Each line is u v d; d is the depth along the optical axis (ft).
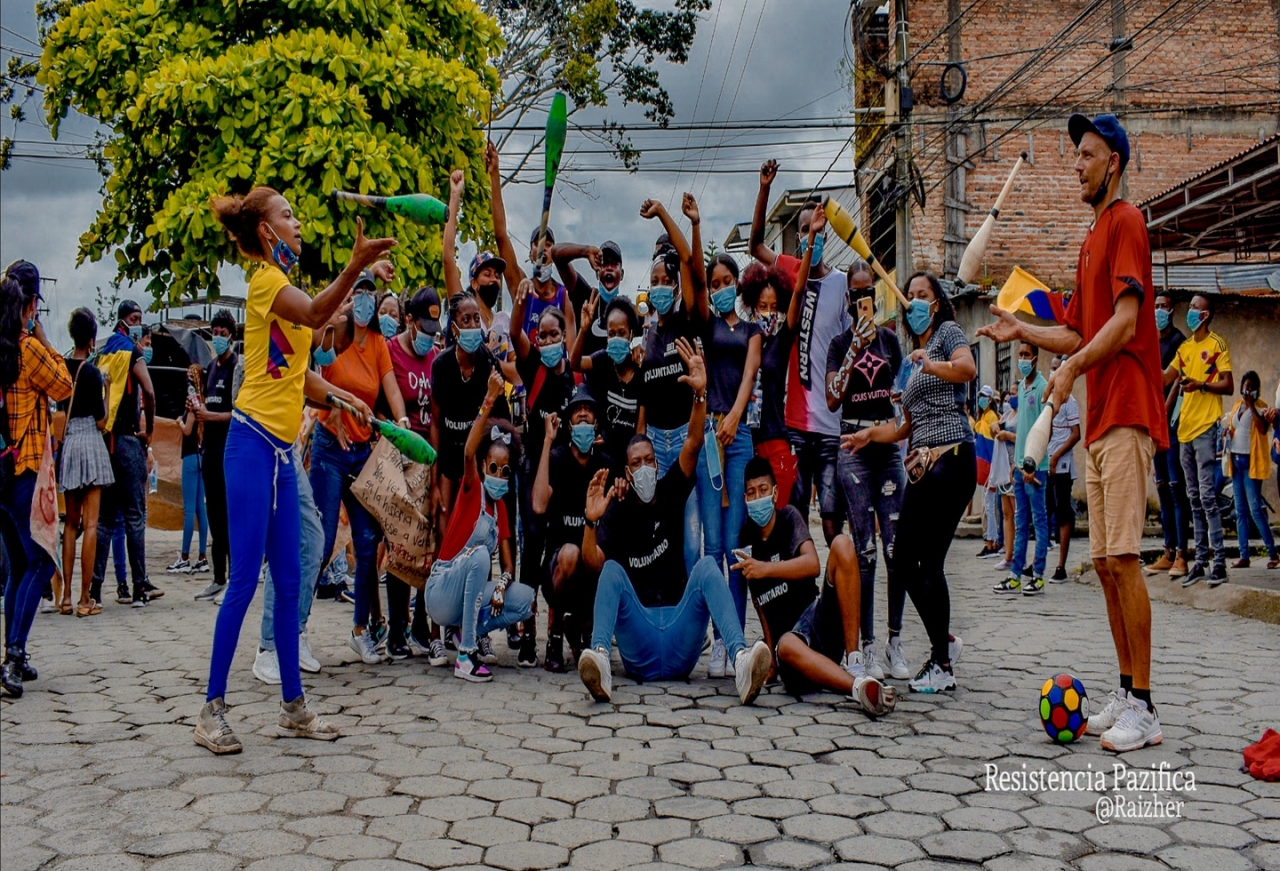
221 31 29.43
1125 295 13.41
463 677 17.19
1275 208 45.65
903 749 13.12
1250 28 60.39
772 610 17.08
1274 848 9.90
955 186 60.49
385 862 9.58
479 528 17.58
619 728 14.16
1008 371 50.47
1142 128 60.59
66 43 29.96
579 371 19.53
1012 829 10.43
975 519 49.75
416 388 19.93
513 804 11.13
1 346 15.87
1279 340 42.19
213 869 9.39
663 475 18.31
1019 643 20.16
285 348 13.37
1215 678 16.72
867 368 17.53
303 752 12.94
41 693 15.81
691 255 18.37
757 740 13.55
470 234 31.86
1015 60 60.64
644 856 9.77
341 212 27.68
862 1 62.75
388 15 30.07
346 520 25.50
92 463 23.34
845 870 9.46
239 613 13.12
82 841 10.01
